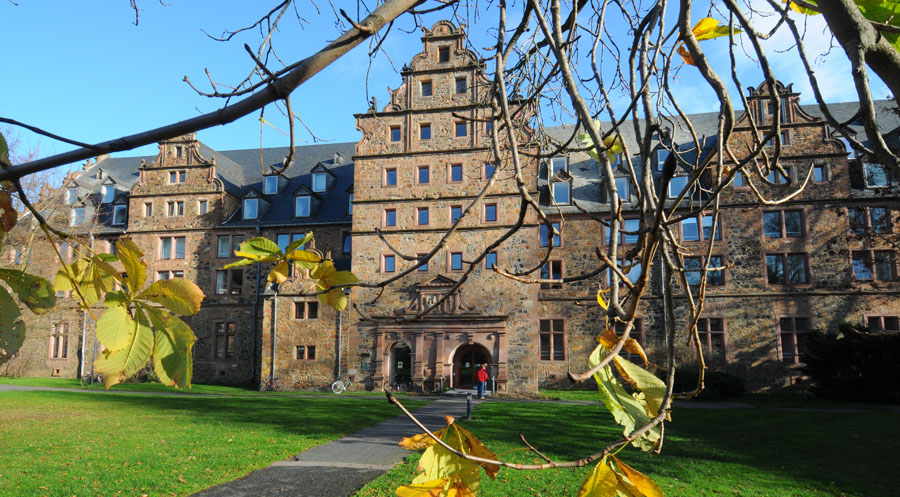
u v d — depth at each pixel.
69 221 32.81
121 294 0.98
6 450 11.63
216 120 1.26
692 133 1.50
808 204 28.11
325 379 28.00
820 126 28.31
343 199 34.38
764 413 18.38
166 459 10.76
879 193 27.38
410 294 27.48
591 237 29.28
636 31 1.71
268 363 28.72
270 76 1.30
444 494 0.99
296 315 28.97
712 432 14.35
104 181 37.34
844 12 1.43
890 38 1.55
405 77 29.72
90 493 8.38
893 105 26.23
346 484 9.16
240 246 1.16
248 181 38.34
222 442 12.58
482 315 26.34
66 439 12.93
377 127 29.42
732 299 27.81
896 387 21.64
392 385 27.17
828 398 23.84
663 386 1.02
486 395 24.95
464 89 29.06
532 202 1.27
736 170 1.19
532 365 25.83
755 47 1.32
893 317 26.89
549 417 16.92
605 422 15.97
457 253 27.42
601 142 1.17
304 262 1.20
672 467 10.12
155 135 1.23
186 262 33.88
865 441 12.80
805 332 27.25
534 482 8.91
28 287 1.03
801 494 8.40
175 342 0.96
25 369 34.25
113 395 24.27
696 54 1.39
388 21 1.38
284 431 14.28
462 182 28.09
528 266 26.66
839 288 27.34
